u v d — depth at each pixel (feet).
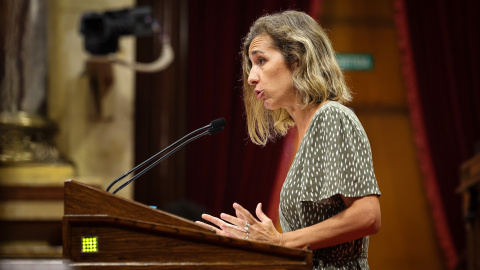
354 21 49.08
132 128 40.75
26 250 34.06
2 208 36.06
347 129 13.62
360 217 13.03
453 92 46.37
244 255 11.77
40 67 38.04
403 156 48.03
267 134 16.92
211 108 43.83
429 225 47.32
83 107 40.45
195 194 43.04
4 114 37.04
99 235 11.54
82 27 37.73
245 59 16.39
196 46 44.21
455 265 45.21
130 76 40.88
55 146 38.68
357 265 13.93
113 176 40.34
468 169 35.06
